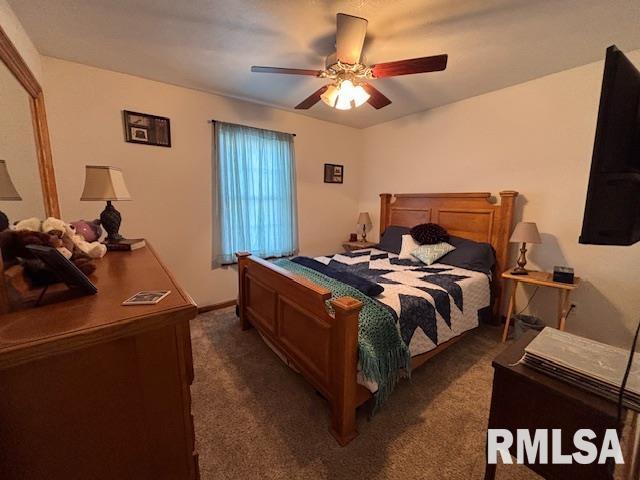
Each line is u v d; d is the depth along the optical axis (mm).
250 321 2529
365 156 4234
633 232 822
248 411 1650
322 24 1728
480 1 1493
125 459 741
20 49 1675
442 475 1283
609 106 784
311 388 1852
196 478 848
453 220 3111
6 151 1322
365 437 1478
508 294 2768
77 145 2293
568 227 2395
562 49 1993
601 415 776
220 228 3061
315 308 1580
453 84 2605
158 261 1349
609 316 2240
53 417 649
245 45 1979
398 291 1999
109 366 692
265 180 3330
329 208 4055
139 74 2459
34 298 820
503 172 2756
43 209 1945
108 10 1603
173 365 763
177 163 2777
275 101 3123
